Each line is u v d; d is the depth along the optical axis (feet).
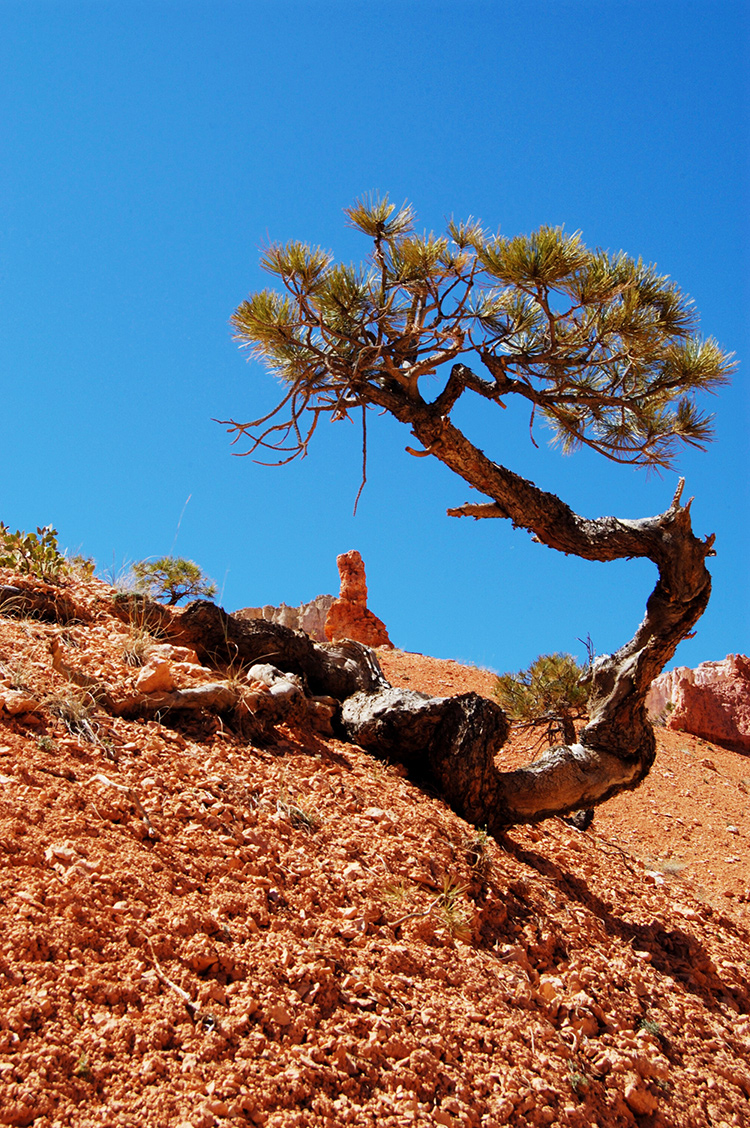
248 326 25.63
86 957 11.71
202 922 13.55
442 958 16.30
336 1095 11.84
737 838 50.52
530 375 26.78
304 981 13.44
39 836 13.57
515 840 25.85
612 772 25.52
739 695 78.48
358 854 18.45
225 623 26.61
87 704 18.85
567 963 19.26
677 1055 18.13
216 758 19.43
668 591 25.20
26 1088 9.45
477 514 26.96
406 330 27.02
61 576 27.81
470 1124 12.63
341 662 28.04
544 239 23.00
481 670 76.23
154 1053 10.78
